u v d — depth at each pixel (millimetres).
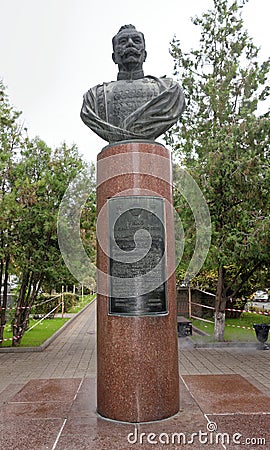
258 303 26094
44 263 10609
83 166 10336
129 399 4008
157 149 4559
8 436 3691
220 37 12227
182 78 12195
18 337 11000
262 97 11781
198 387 5102
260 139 10055
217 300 11406
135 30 5094
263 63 11633
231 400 4555
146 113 4680
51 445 3502
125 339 4102
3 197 9953
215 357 9508
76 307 23531
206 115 11852
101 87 5004
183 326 12078
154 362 4082
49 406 4480
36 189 10180
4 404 4570
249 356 9625
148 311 4133
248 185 9695
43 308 17562
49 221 10102
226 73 12000
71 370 8328
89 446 3471
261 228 9234
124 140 4637
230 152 9703
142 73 5090
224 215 10062
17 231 10492
